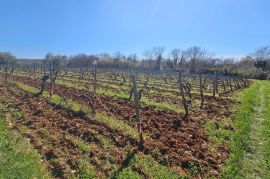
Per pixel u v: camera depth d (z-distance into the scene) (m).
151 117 16.98
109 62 106.56
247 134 14.52
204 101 25.08
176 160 10.87
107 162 10.32
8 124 14.22
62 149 11.36
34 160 10.04
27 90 25.33
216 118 17.77
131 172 9.53
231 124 16.00
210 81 53.81
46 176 9.05
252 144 13.30
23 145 11.50
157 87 35.75
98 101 21.27
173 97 26.25
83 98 22.36
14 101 20.11
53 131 13.59
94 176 9.26
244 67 93.25
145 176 9.45
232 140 13.42
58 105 18.81
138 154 11.12
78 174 9.39
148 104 20.81
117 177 9.14
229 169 10.33
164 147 11.81
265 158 11.61
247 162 11.25
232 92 34.59
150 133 13.88
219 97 28.00
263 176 10.10
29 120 15.15
